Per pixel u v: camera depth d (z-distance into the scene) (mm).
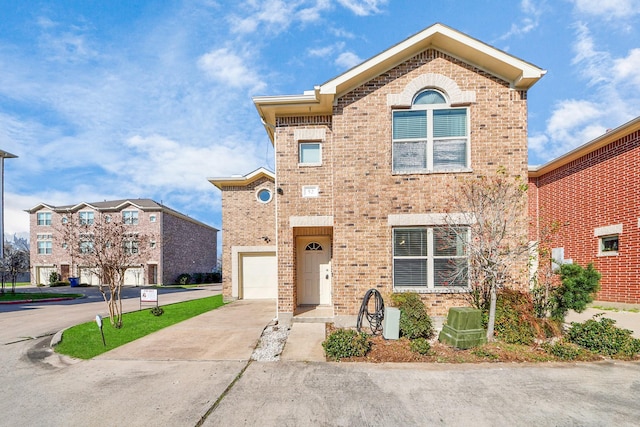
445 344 7145
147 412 4441
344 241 8781
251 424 4137
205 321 9891
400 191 8734
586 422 4148
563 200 13109
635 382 5281
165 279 33125
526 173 8492
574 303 7402
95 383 5398
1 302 17203
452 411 4418
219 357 6566
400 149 8930
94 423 4195
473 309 7199
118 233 9719
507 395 4855
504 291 7945
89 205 34469
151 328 9125
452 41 8438
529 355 6375
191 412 4430
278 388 5129
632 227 10258
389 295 8391
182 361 6371
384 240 8688
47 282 35375
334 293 8758
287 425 4109
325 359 6391
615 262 10812
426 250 8695
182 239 36844
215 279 38219
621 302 10586
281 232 9609
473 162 8586
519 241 8039
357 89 8945
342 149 8898
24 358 6898
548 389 5039
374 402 4668
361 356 6430
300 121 9828
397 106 8812
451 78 8773
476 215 7172
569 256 12664
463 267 7926
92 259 9484
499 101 8664
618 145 10742
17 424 4191
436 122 8883
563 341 6980
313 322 9195
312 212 9602
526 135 8578
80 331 8914
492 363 6121
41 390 5184
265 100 9219
